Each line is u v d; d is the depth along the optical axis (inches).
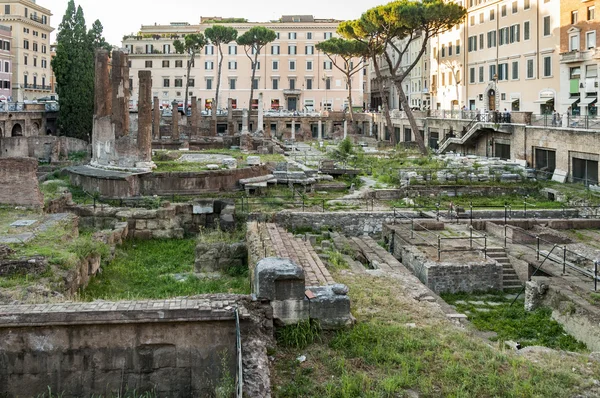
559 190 1592.0
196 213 1286.9
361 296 665.6
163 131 3267.7
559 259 911.0
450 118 2682.1
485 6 2891.2
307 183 1592.0
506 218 1238.9
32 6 4060.0
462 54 3134.8
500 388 452.4
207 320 466.3
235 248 935.7
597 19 2103.8
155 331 464.1
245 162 1766.7
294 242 936.3
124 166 1529.3
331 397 438.0
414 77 4286.4
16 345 453.7
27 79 4020.7
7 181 1077.8
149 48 5128.0
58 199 1192.8
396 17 2453.2
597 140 1627.7
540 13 2442.2
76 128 3149.6
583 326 679.7
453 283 877.2
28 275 701.3
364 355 504.1
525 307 796.6
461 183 1656.0
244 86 4926.2
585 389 460.4
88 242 851.4
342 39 3599.9
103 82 1584.6
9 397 454.3
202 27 4958.2
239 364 406.3
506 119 2135.8
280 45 4879.4
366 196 1544.0
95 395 459.5
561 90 2315.5
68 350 457.7
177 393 466.9
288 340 523.2
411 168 1838.1
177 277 890.1
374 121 3946.9
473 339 562.6
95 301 499.2
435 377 467.8
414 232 1114.1
